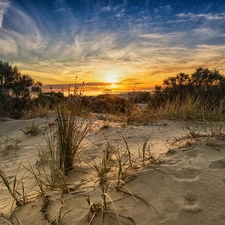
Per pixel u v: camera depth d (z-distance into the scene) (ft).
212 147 8.04
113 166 7.76
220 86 24.71
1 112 26.45
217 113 14.65
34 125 18.57
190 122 14.02
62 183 6.42
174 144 9.08
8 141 15.70
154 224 4.61
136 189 5.85
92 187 6.36
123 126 14.55
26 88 37.60
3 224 5.46
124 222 4.75
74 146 8.50
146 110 17.51
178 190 5.59
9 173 9.26
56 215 5.29
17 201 6.16
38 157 10.94
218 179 5.85
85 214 5.16
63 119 8.44
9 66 39.27
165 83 33.78
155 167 6.87
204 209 4.85
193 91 26.18
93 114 19.01
